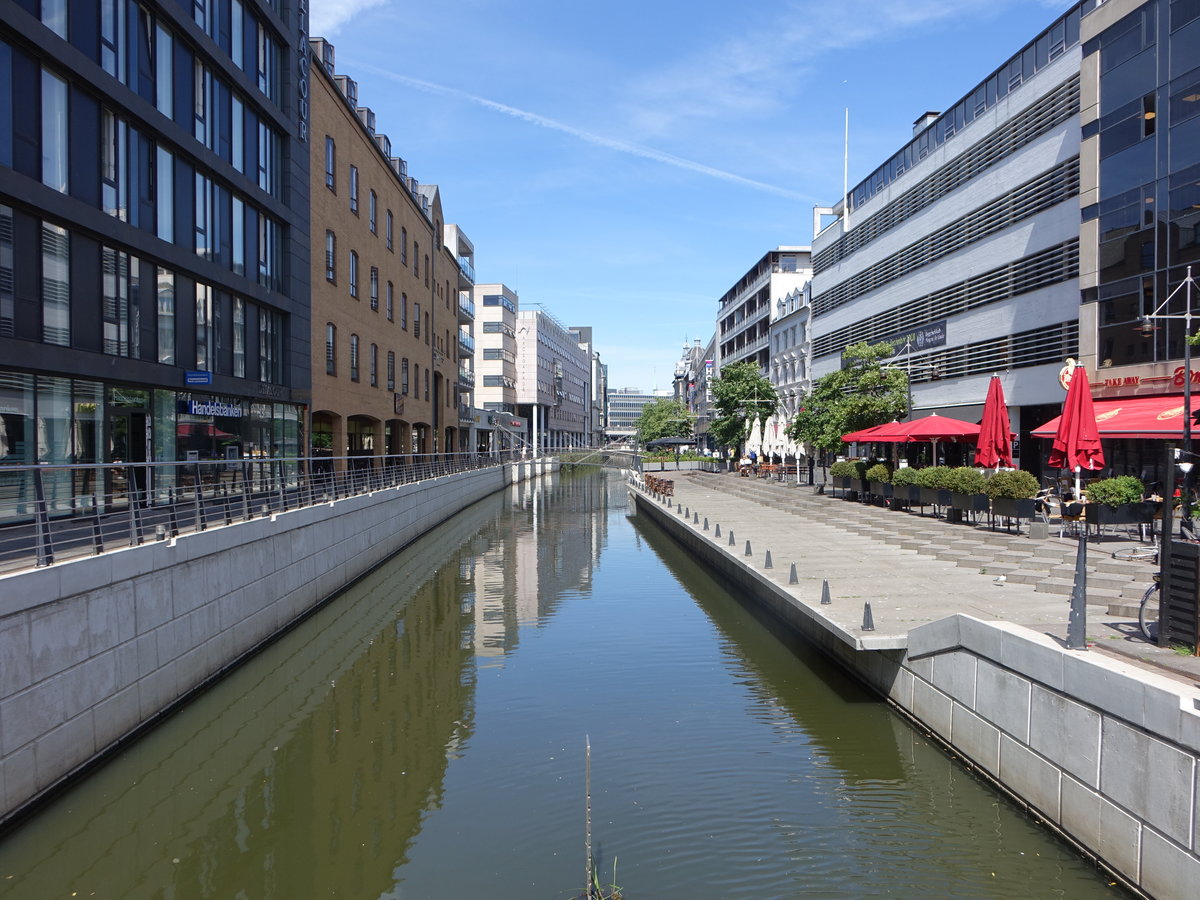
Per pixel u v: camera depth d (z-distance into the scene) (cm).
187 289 1966
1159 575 800
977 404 3269
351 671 1380
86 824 829
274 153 2503
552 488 6906
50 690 830
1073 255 2631
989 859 720
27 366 1380
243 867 743
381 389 3709
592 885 691
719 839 771
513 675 1346
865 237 4544
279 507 1688
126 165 1672
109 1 1602
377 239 3631
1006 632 817
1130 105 2192
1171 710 592
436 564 2625
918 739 1002
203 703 1178
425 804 862
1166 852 599
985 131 3184
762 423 5369
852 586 1340
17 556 897
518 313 10844
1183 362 1997
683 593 2100
